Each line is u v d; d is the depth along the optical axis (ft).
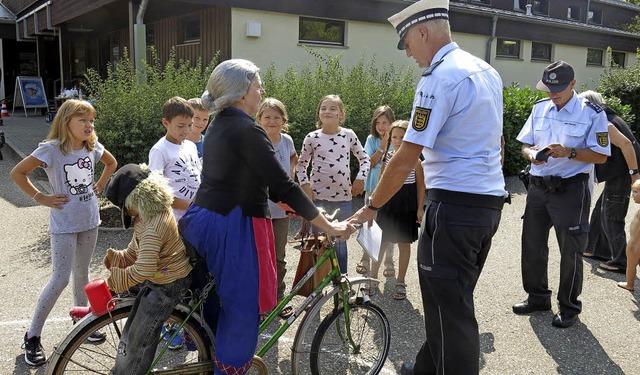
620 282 16.05
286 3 34.78
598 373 11.03
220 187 8.02
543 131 13.46
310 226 10.42
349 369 10.28
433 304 8.97
